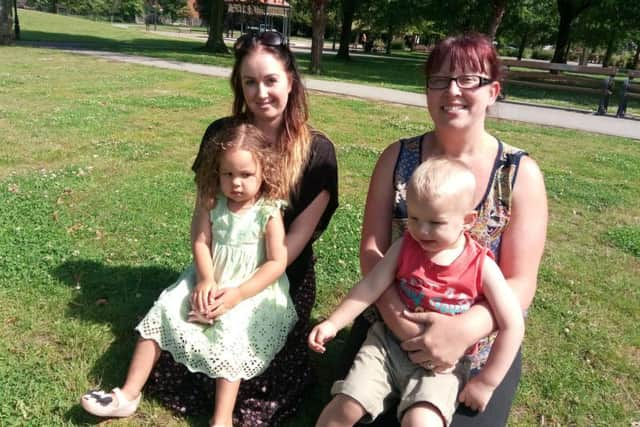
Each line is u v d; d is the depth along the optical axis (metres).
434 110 2.58
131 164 6.88
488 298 2.35
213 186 2.93
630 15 27.36
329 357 3.45
